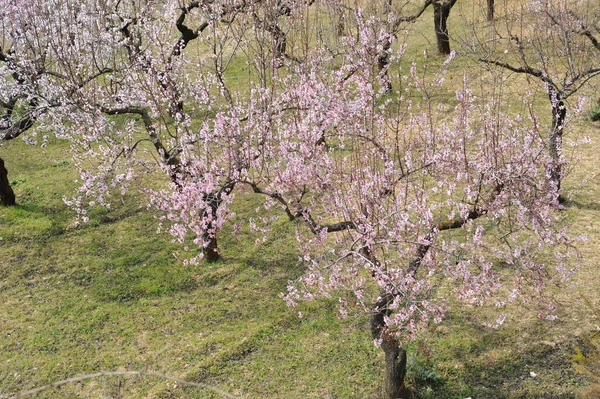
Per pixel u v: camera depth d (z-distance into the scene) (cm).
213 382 1205
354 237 1207
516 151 1260
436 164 1180
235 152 1320
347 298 1394
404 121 2078
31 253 1681
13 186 2061
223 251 1655
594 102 2188
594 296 1355
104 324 1388
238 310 1415
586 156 1958
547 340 1251
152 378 1216
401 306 1224
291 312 1391
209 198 1459
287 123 1532
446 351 1241
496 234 1568
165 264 1608
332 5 1958
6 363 1277
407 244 1141
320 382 1191
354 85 1822
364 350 1265
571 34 1914
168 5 1930
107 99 1761
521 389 1142
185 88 1878
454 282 1438
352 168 1191
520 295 1306
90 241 1733
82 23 1828
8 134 1828
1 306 1466
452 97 2316
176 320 1392
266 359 1259
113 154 1623
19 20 1823
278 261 1596
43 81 1728
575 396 1091
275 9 1614
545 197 1163
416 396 1145
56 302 1473
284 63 1698
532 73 1639
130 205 1908
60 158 2247
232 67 2850
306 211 1219
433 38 2988
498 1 2933
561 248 1522
